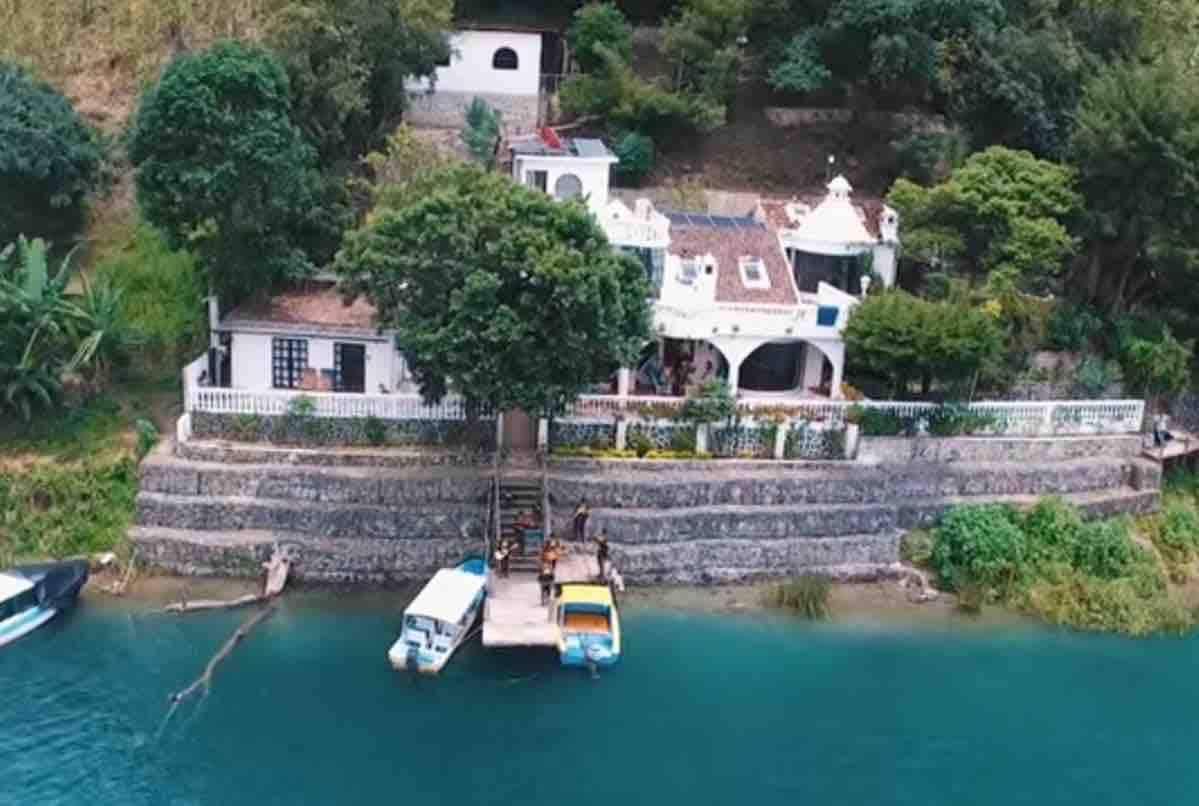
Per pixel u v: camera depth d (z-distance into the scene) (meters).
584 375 44.59
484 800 35.06
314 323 51.19
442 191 44.72
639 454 49.38
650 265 52.00
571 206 44.97
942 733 39.59
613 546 46.72
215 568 45.44
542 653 42.34
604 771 36.75
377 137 61.25
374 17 59.12
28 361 47.81
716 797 35.69
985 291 54.28
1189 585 49.34
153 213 49.59
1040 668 43.62
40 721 37.50
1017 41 64.25
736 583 47.38
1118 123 54.22
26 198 56.75
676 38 65.25
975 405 52.12
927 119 67.62
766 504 48.56
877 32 63.44
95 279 54.88
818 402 50.59
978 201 54.97
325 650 41.84
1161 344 55.16
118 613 43.22
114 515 46.59
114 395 51.09
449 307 43.66
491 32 67.19
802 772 37.22
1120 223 55.84
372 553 45.56
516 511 46.28
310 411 48.28
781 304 51.88
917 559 48.75
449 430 48.97
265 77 49.78
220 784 35.19
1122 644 45.59
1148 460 53.00
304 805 34.50
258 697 39.25
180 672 40.25
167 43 65.62
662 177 64.88
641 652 42.88
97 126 62.22
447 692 40.16
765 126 68.12
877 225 59.09
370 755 36.91
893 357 49.81
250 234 51.03
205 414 48.03
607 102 64.88
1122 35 68.81
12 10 66.12
